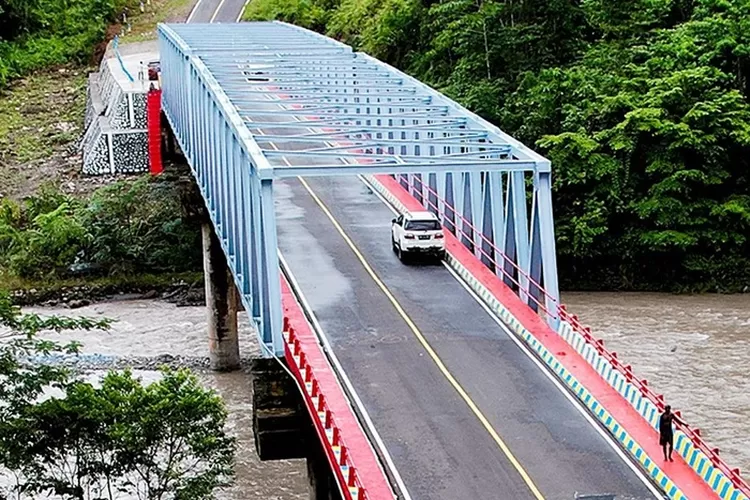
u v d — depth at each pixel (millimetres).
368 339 35562
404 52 98438
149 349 63719
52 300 75312
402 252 42375
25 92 112875
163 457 40344
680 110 74875
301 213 48906
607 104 74938
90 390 34625
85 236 80500
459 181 43625
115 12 127125
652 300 69812
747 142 73188
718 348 56688
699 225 73375
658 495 26938
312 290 39656
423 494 26922
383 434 29672
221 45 65375
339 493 32812
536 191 36906
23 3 119188
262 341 34500
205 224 59906
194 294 75250
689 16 87375
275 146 58625
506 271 39625
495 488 27203
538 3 85500
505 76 84562
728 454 43438
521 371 33469
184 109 59312
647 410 30031
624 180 73938
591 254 74375
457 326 36625
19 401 34438
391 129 43750
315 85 52438
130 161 93812
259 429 33688
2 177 94938
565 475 27844
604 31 86250
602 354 32656
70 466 37656
